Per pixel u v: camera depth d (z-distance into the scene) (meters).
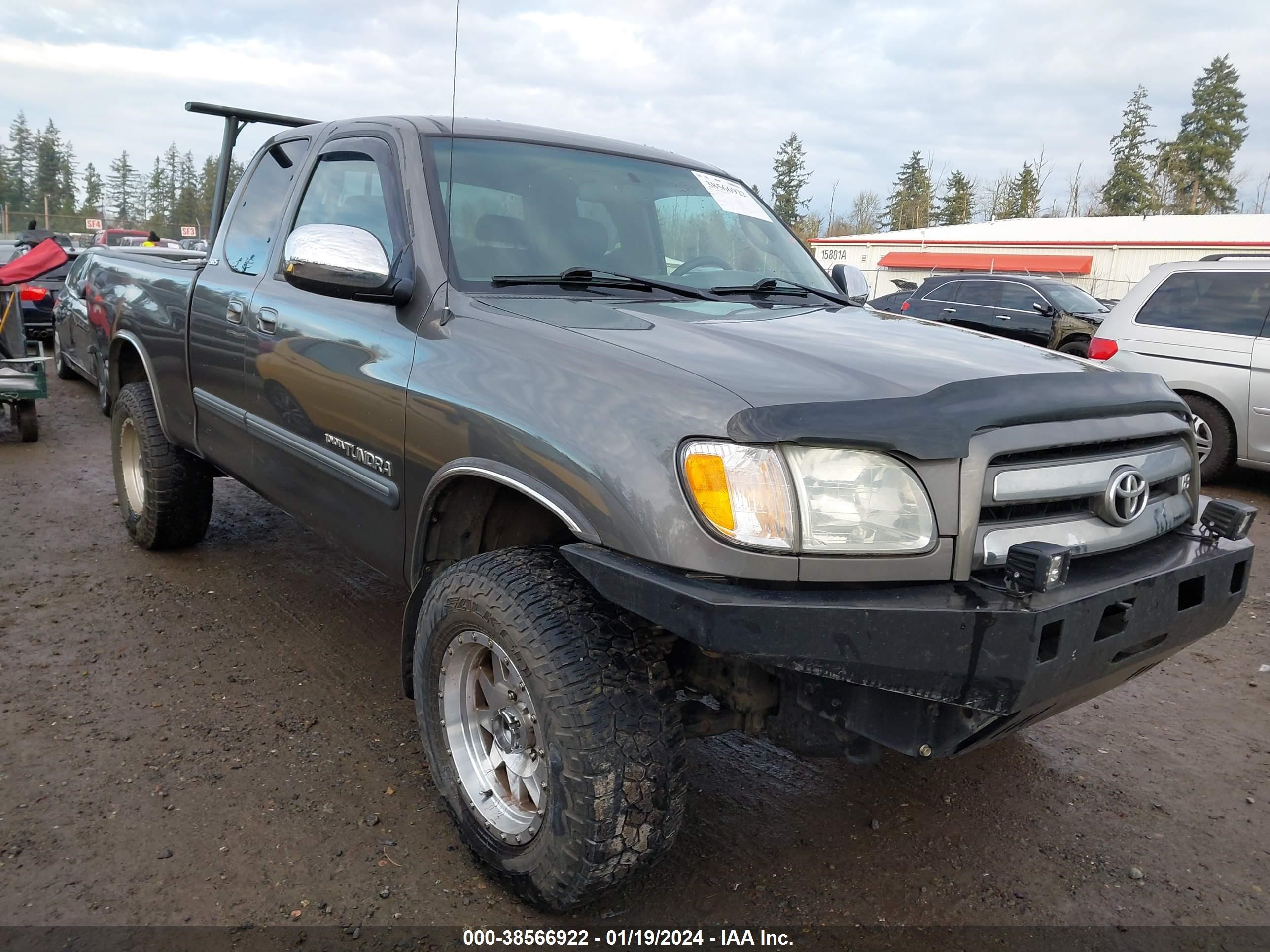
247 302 3.51
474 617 2.28
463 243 2.84
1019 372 2.27
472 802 2.43
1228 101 65.06
